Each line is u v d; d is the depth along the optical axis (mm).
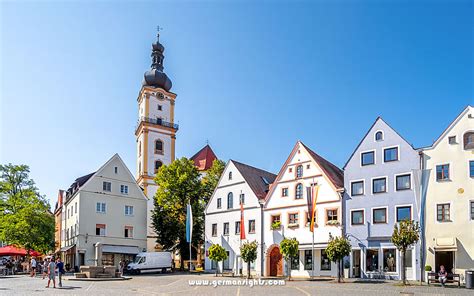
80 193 62469
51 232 60719
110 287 33906
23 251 53719
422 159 42156
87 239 62156
